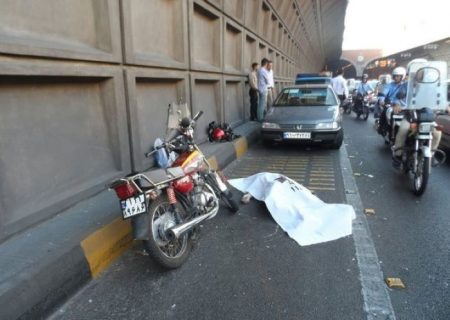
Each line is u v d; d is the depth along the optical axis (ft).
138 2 16.29
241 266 10.25
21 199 10.55
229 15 28.35
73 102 12.59
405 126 17.38
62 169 12.14
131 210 8.91
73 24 12.45
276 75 54.85
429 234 12.00
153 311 8.40
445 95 16.42
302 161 23.20
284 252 11.01
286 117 26.40
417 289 8.95
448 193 16.16
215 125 24.90
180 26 19.83
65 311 8.48
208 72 24.59
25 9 10.59
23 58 10.10
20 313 7.58
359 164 22.07
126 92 14.87
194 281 9.55
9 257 8.87
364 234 12.02
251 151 26.76
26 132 10.77
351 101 56.65
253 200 15.40
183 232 9.86
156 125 18.20
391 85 25.08
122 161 14.78
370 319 7.92
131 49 14.87
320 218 12.89
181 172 10.53
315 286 9.20
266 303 8.57
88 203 12.54
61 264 8.88
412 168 16.60
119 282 9.61
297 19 69.15
